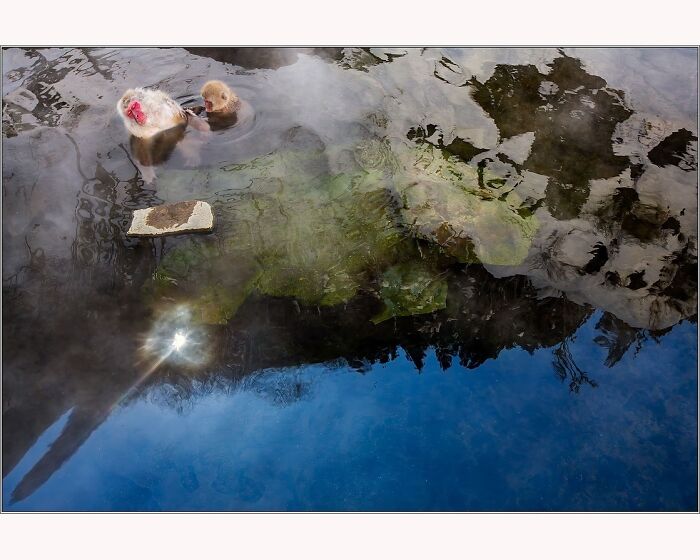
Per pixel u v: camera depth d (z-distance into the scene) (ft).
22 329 13.12
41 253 14.44
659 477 10.66
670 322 12.75
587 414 11.51
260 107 17.62
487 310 13.08
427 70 18.51
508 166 15.58
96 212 15.16
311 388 12.16
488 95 17.56
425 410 11.78
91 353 12.75
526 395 11.86
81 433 11.66
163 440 11.55
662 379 11.91
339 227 14.40
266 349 12.68
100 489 11.04
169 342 12.85
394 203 14.80
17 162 16.31
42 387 12.26
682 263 13.61
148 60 19.69
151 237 14.48
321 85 18.28
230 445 11.45
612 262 13.69
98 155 16.52
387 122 16.93
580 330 12.72
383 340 12.78
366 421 11.68
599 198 14.83
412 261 13.82
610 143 16.07
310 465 11.18
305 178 15.58
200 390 12.15
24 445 11.52
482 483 10.80
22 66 19.49
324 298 13.29
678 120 16.61
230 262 13.93
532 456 11.05
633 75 18.02
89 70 19.35
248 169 15.90
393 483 10.89
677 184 15.06
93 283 13.87
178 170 16.02
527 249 13.96
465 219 14.43
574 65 18.35
